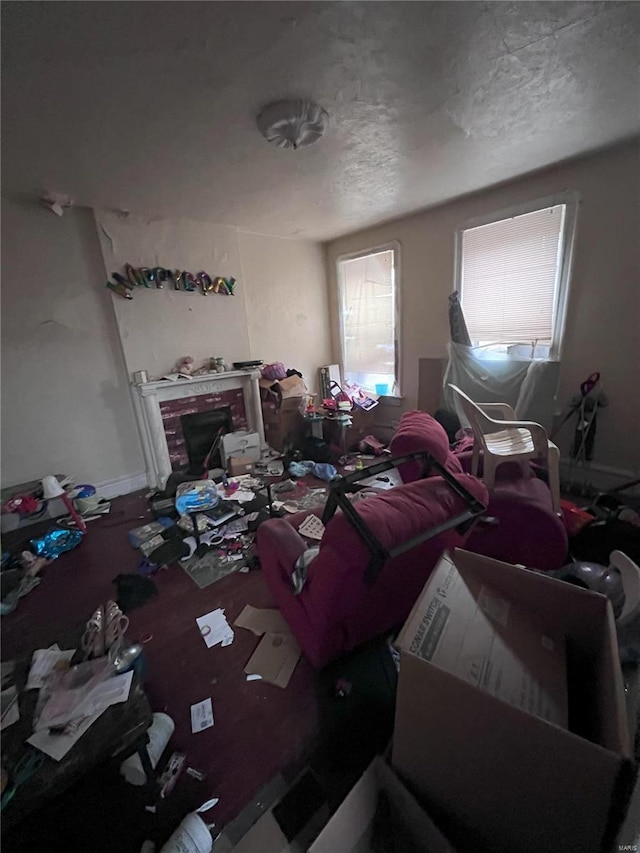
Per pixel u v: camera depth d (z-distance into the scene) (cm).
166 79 140
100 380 301
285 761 114
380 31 123
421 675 77
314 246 421
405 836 85
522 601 101
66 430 290
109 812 101
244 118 170
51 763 85
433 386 358
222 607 181
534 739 66
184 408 342
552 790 67
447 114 177
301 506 275
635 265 236
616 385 257
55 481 257
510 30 126
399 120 180
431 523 115
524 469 221
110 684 105
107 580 210
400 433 205
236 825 99
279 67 138
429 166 237
